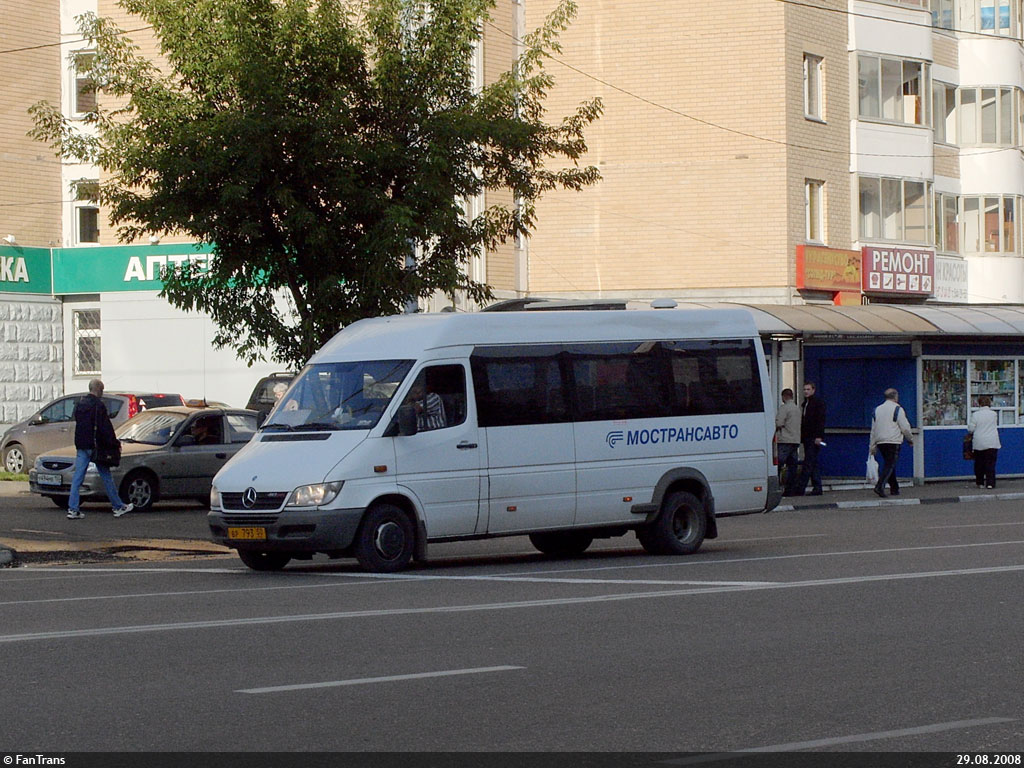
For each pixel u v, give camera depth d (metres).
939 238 47.12
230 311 21.41
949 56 47.91
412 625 11.71
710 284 42.53
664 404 18.30
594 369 17.83
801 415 29.78
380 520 16.11
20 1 37.41
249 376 37.34
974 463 33.47
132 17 37.81
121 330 38.09
